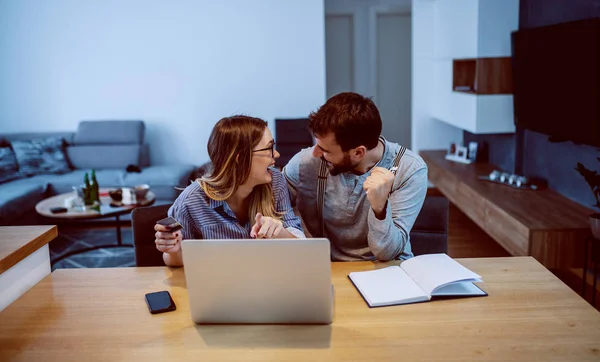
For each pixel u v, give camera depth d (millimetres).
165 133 6316
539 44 3854
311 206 2047
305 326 1477
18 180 5414
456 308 1554
